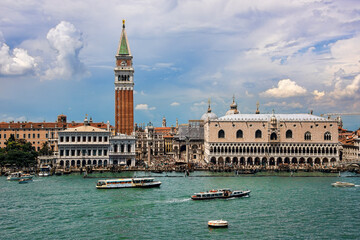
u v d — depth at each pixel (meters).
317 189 122.88
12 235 74.12
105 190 119.62
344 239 72.25
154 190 120.19
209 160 195.25
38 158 180.38
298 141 193.38
